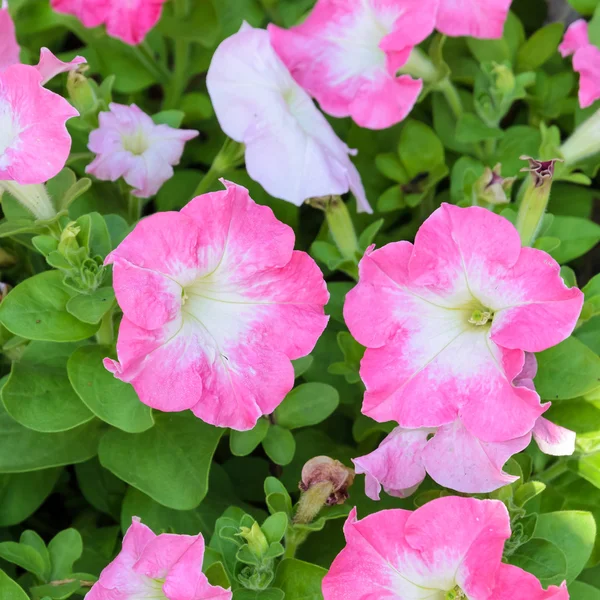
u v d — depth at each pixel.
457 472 0.57
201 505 0.62
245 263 0.56
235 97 0.63
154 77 0.73
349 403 0.64
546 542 0.57
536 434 0.57
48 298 0.58
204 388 0.56
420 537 0.54
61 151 0.55
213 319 0.57
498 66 0.67
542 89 0.72
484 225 0.55
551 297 0.55
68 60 0.72
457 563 0.54
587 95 0.67
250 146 0.62
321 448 0.64
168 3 0.73
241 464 0.66
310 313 0.57
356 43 0.66
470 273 0.56
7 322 0.58
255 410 0.56
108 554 0.63
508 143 0.70
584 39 0.70
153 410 0.61
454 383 0.56
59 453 0.61
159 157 0.64
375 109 0.66
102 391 0.58
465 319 0.57
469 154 0.71
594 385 0.59
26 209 0.60
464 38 0.73
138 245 0.54
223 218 0.55
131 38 0.68
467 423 0.56
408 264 0.56
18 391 0.59
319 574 0.57
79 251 0.57
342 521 0.61
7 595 0.57
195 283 0.57
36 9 0.72
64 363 0.60
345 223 0.63
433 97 0.71
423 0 0.65
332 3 0.66
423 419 0.56
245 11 0.74
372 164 0.72
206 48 0.74
